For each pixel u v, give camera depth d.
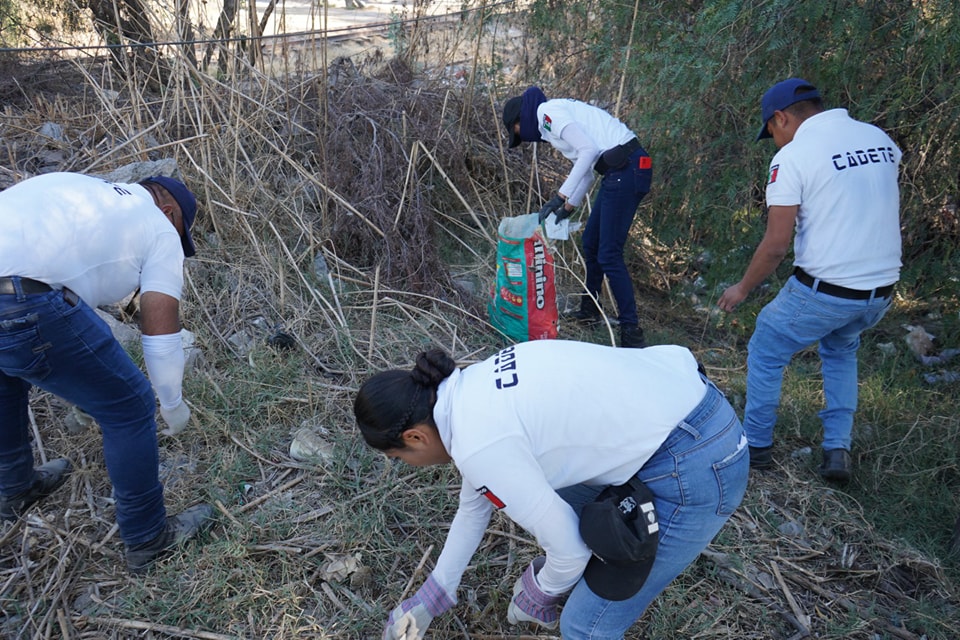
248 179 4.67
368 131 4.98
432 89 5.42
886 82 4.11
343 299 4.26
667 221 4.93
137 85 4.79
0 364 2.14
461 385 1.80
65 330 2.14
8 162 4.63
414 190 4.73
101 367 2.24
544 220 4.02
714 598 2.72
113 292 2.31
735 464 1.88
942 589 2.86
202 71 5.07
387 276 4.44
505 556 2.78
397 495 3.00
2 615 2.45
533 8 5.26
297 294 4.19
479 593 2.65
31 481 2.75
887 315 4.80
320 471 3.09
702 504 1.85
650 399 1.81
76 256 2.16
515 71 5.65
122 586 2.56
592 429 1.77
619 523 1.73
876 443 3.62
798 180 2.89
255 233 4.50
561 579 1.89
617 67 4.91
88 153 4.54
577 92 5.36
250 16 5.00
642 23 4.70
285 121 5.00
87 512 2.80
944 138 4.26
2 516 2.75
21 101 5.41
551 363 1.81
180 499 2.88
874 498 3.26
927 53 3.79
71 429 3.13
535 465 1.75
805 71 4.21
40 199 2.17
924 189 4.46
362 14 12.96
